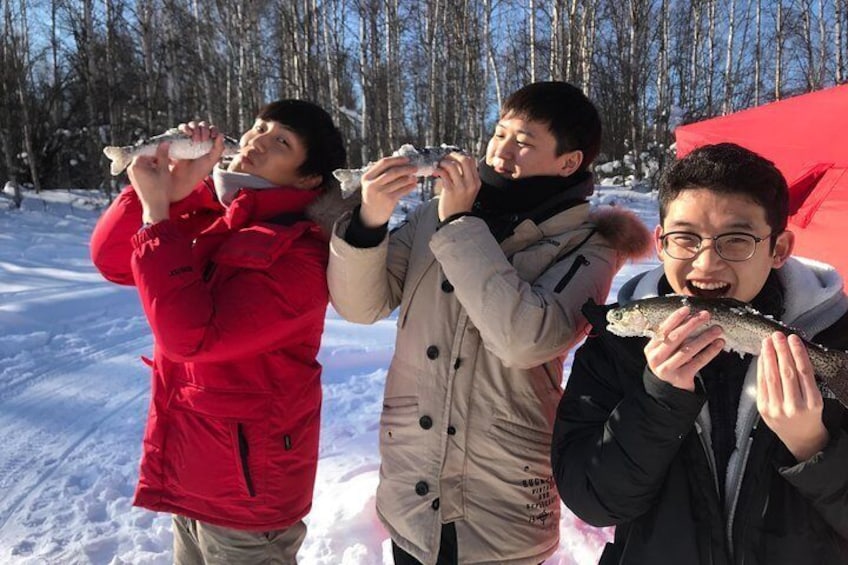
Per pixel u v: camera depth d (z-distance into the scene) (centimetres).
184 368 208
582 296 193
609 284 204
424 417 199
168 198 206
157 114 2105
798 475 142
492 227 208
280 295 202
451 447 196
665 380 144
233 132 2158
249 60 2080
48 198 1853
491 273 181
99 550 317
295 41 2092
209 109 2256
